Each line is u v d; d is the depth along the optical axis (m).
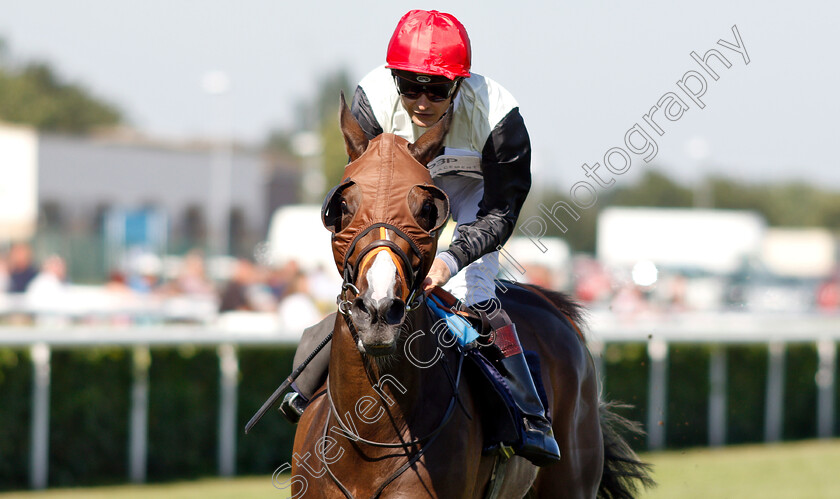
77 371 10.71
